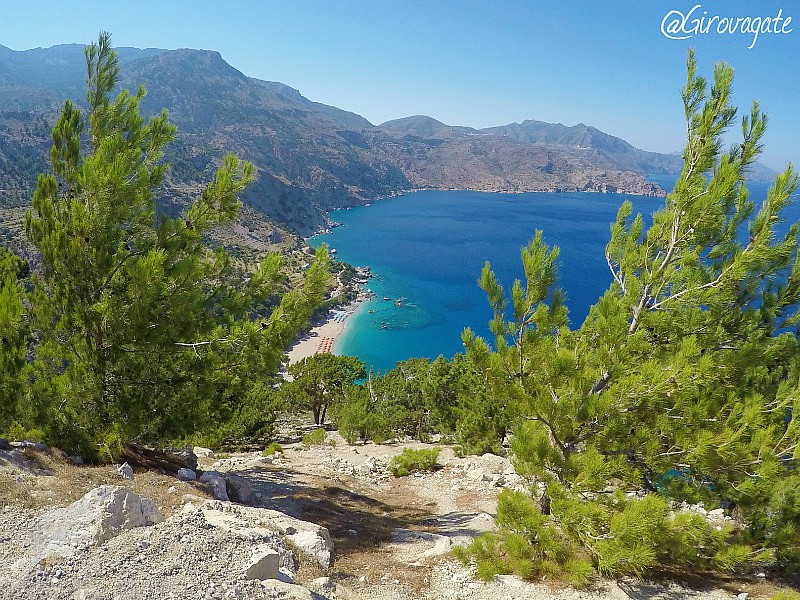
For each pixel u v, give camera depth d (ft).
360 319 374.43
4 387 40.63
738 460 31.12
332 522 47.65
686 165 37.04
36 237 42.24
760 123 34.71
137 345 41.88
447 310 406.82
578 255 584.81
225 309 45.88
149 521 31.09
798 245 36.22
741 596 30.83
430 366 134.72
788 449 31.68
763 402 33.71
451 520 51.67
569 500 31.71
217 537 29.12
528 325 35.37
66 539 26.73
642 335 34.37
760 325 38.27
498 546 37.09
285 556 31.53
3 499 31.35
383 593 32.22
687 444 31.89
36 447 40.22
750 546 33.83
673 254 37.47
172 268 42.16
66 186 42.88
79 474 37.68
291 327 44.47
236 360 44.16
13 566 24.81
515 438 34.22
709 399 33.76
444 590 33.04
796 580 34.01
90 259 41.22
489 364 35.70
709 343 35.65
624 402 33.40
